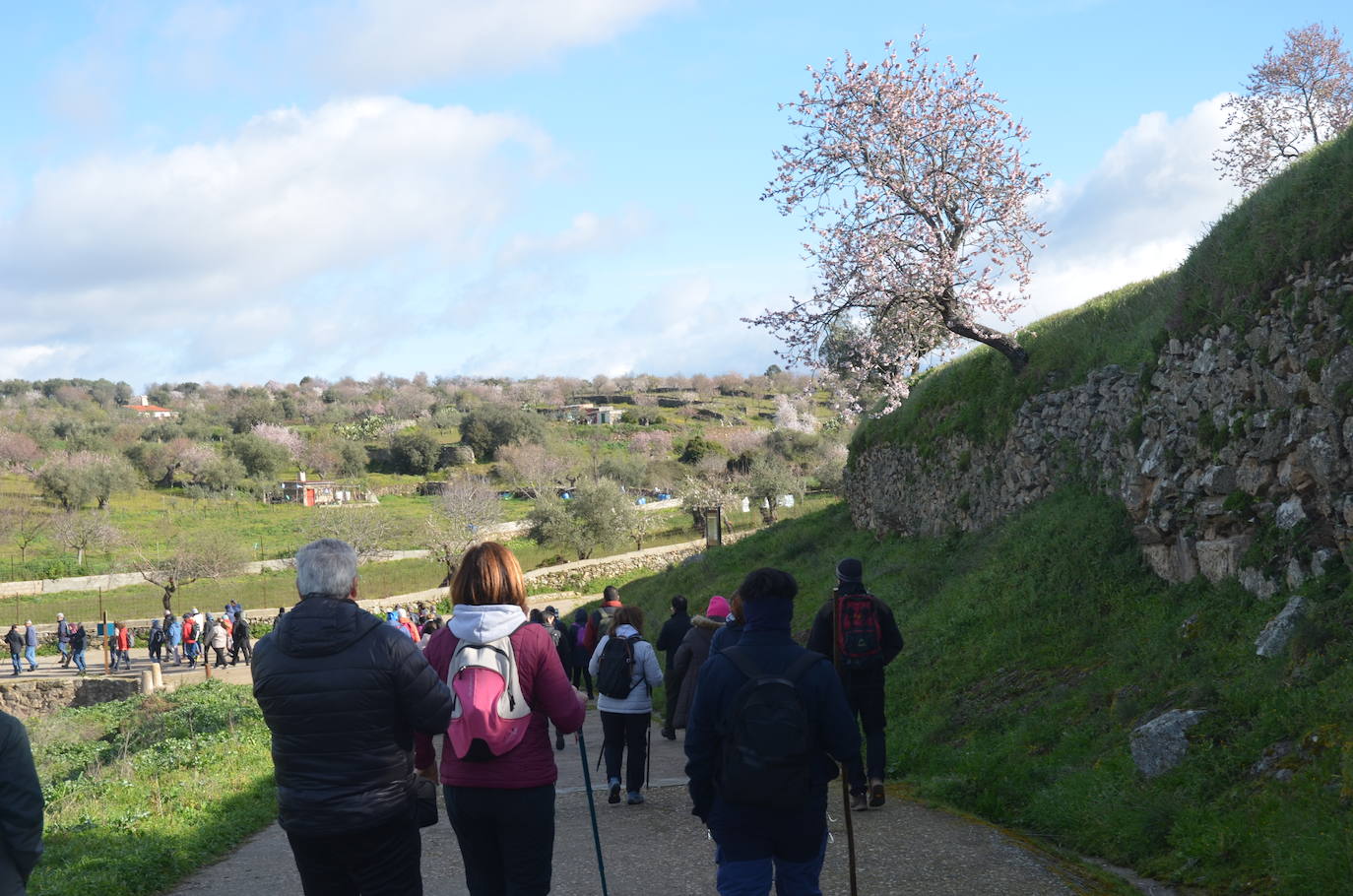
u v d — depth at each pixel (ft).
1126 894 16.19
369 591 156.66
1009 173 60.08
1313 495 26.50
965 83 61.16
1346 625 21.61
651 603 98.37
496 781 11.88
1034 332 60.85
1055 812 21.12
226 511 282.56
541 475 315.17
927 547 62.18
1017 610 37.40
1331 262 27.45
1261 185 37.45
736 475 241.55
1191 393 33.83
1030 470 51.37
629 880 18.08
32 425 430.61
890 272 59.31
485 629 12.05
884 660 23.62
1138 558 35.99
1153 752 21.11
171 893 20.65
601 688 26.30
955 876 17.26
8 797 9.91
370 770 11.02
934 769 27.68
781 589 12.23
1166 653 27.50
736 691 11.73
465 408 590.96
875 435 77.71
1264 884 15.26
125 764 41.29
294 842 11.21
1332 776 16.81
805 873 12.08
